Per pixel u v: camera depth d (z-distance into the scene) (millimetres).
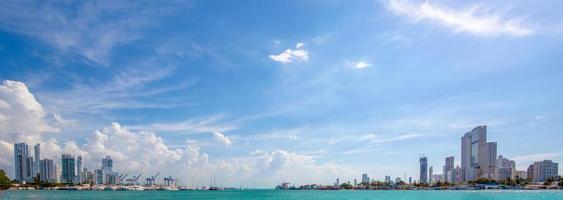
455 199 190125
